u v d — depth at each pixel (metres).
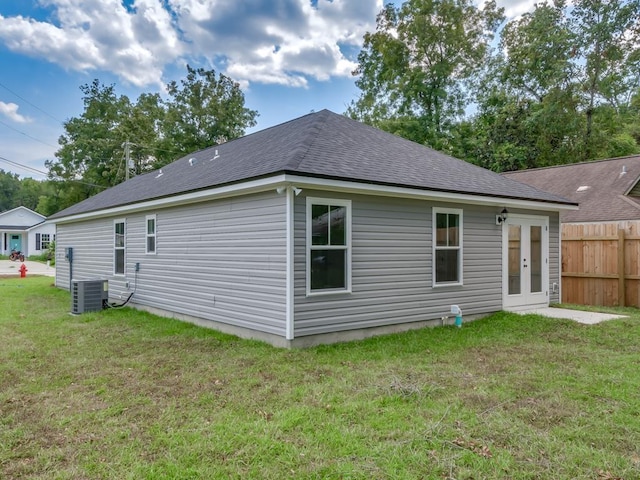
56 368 5.20
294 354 5.64
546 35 22.39
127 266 10.61
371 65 28.39
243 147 10.13
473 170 9.73
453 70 26.02
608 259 10.02
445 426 3.43
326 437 3.26
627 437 3.25
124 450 3.11
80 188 33.62
